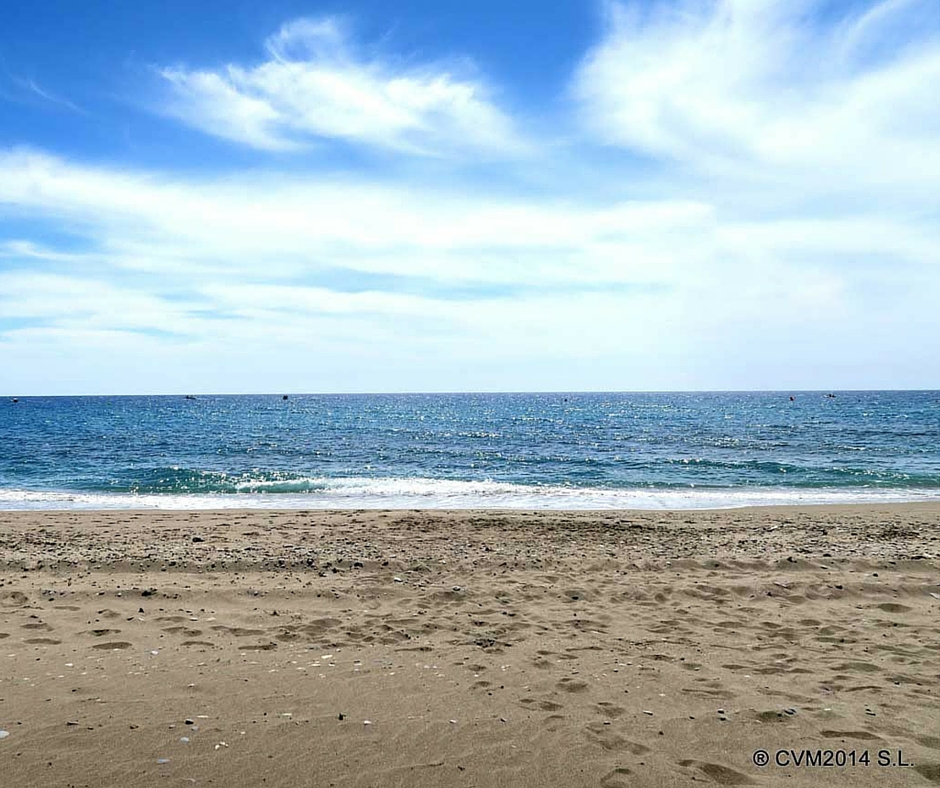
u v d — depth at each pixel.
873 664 5.75
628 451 35.91
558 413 90.50
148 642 6.20
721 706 4.86
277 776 3.78
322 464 30.03
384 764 3.95
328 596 7.89
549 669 5.61
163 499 19.28
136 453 34.84
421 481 23.58
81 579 8.52
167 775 3.76
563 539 11.79
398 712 4.69
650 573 9.23
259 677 5.35
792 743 4.29
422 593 8.11
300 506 18.05
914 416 71.88
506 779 3.79
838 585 8.39
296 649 6.09
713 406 112.19
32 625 6.63
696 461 29.98
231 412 96.44
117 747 4.08
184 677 5.32
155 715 4.57
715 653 6.05
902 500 19.11
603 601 7.85
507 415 85.62
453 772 3.86
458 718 4.60
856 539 11.78
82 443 41.41
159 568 9.19
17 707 4.65
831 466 27.67
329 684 5.21
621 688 5.19
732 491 21.28
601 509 17.02
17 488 21.95
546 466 29.06
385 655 5.94
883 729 4.49
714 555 10.36
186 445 40.06
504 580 8.76
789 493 20.67
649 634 6.62
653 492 20.88
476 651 6.07
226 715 4.59
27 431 54.06
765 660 5.86
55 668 5.47
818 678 5.43
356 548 10.79
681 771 3.92
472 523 13.55
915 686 5.26
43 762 3.87
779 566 9.55
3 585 8.12
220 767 3.87
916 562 9.71
